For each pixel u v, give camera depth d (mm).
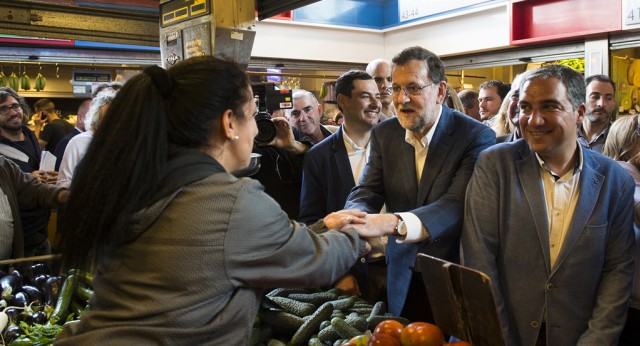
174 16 2672
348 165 2848
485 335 1257
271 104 3119
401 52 2104
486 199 1832
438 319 1428
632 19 5043
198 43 2535
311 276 1328
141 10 3562
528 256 1749
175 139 1260
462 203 2064
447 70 7449
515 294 1773
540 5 5852
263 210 1265
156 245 1202
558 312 1710
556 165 1745
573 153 1732
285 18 7148
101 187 1152
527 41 6000
